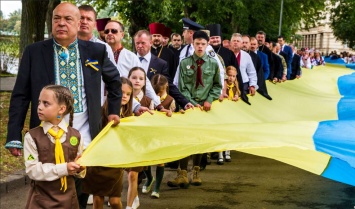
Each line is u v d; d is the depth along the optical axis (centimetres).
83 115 455
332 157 442
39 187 405
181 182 786
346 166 431
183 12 2384
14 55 2923
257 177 873
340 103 940
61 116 406
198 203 705
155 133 461
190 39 862
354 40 4334
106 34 673
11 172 804
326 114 894
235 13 2197
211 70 761
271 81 1173
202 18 2158
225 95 820
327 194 761
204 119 693
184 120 654
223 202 713
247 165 980
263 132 493
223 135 467
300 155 436
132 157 426
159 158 420
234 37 954
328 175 417
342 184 823
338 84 1302
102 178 507
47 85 422
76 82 452
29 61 448
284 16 2692
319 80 1364
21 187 778
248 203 709
